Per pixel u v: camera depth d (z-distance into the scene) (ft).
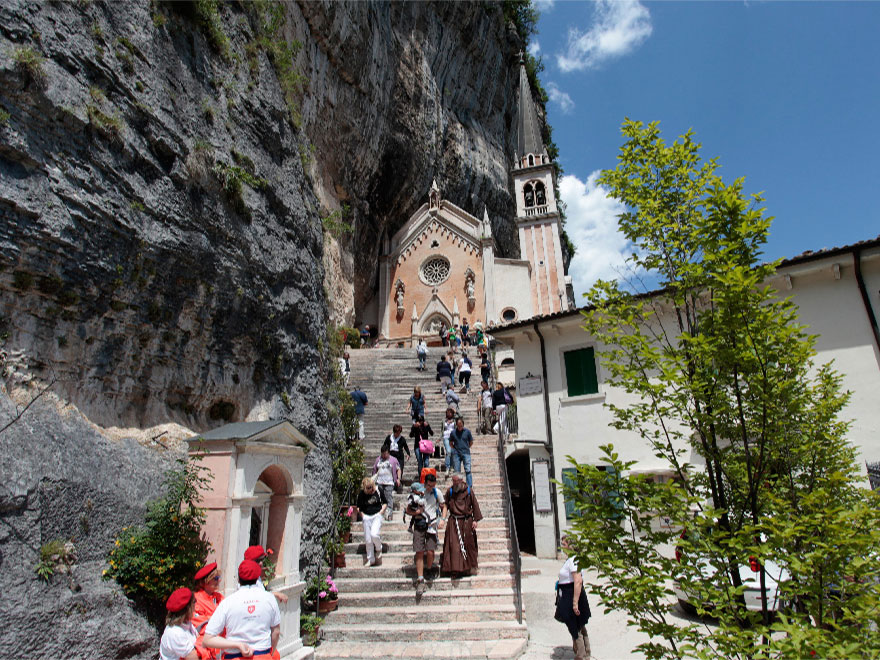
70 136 17.62
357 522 34.45
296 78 39.42
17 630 13.29
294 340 30.66
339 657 21.95
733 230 12.90
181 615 13.84
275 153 31.78
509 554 29.76
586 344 45.85
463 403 55.42
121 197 19.33
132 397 20.62
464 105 135.85
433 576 27.61
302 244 32.91
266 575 20.31
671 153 14.82
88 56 18.89
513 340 50.01
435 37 112.06
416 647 22.56
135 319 20.17
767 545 10.15
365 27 68.28
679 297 14.12
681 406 13.39
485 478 39.37
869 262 34.24
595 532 12.47
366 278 108.47
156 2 23.22
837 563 9.69
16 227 15.64
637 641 23.85
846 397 15.15
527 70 179.73
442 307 116.37
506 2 155.53
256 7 34.55
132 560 16.72
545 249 124.16
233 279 24.91
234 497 19.04
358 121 74.84
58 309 17.31
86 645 14.74
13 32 16.51
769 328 11.83
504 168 152.87
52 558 14.85
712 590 10.78
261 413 26.99
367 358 72.84
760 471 12.17
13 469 14.53
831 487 11.91
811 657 8.82
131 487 18.47
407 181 107.76
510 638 23.30
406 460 42.68
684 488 12.92
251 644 14.07
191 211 22.72
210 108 25.52
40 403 16.55
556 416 45.50
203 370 23.84
